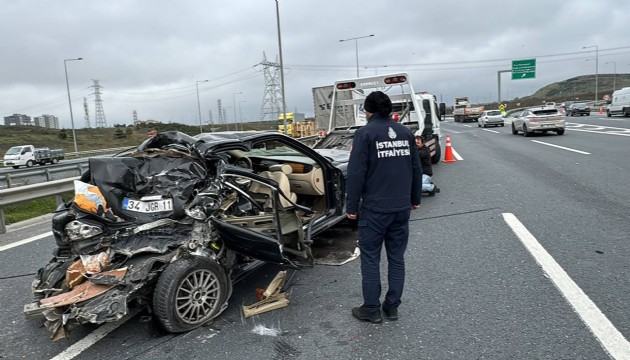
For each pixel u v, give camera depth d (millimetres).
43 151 33469
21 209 9836
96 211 3723
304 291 4367
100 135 71688
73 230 3662
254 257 4141
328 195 5453
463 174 11242
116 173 3912
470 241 5598
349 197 3520
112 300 3340
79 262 3707
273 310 4004
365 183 3527
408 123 11047
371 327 3584
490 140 22531
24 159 31375
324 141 10117
